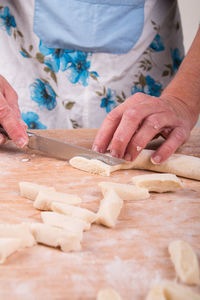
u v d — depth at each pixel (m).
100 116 1.96
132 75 1.95
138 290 0.59
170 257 0.68
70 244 0.68
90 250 0.70
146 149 1.30
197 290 0.59
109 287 0.59
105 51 1.84
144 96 1.26
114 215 0.81
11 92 1.41
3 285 0.59
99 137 1.19
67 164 1.20
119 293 0.58
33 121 1.91
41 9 1.75
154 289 0.54
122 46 1.86
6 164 1.16
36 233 0.71
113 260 0.67
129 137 1.09
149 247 0.72
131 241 0.74
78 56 1.83
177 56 2.09
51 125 1.94
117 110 1.20
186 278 0.59
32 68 1.85
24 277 0.61
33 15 1.76
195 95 1.36
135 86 1.99
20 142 1.18
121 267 0.65
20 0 1.73
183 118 1.25
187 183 1.09
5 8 1.74
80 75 1.87
